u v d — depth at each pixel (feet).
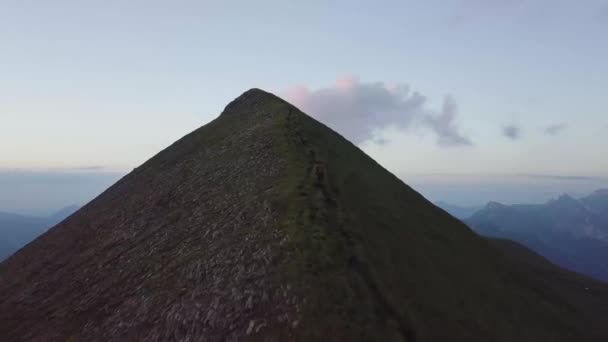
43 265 192.13
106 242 171.53
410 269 103.35
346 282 82.94
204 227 125.49
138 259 129.70
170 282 97.96
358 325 72.79
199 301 83.92
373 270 90.84
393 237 119.14
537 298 134.72
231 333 73.31
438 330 83.87
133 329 86.69
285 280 81.46
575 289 179.73
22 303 151.23
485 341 89.56
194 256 106.32
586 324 130.93
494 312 106.11
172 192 190.19
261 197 125.70
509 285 133.39
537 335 106.42
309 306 74.59
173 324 81.10
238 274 87.66
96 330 95.91
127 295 105.09
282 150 167.12
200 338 75.00
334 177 144.87
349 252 94.38
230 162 185.68
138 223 174.40
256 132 210.59
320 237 96.22
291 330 70.33
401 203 164.04
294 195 119.44
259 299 78.54
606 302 172.04
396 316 79.56
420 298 92.27
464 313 96.37
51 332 111.14
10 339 122.83
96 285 127.54
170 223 149.69
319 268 85.30
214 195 153.28
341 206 118.52
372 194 150.82
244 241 101.50
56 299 137.39
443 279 108.47
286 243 93.56
